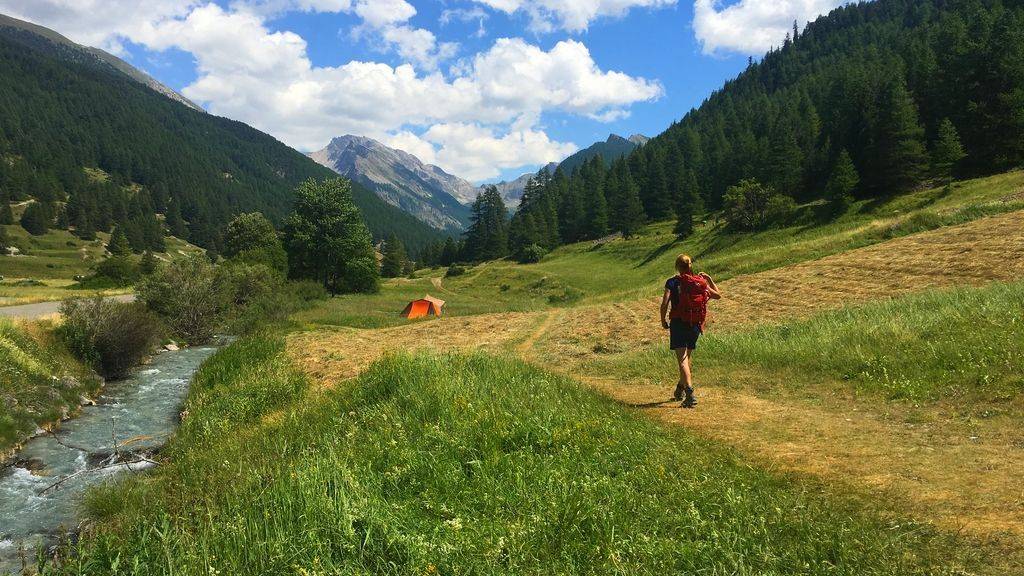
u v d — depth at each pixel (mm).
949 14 143875
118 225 186250
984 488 3461
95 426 12484
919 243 23109
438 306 38406
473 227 153250
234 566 3049
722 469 4066
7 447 10547
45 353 16078
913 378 6680
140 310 24734
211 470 6227
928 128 79875
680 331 7020
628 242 106312
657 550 2900
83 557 3770
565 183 167375
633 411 6645
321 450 5359
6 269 132125
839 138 94750
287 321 33031
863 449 4543
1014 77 65875
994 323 7988
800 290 19641
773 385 7816
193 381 16641
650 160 156750
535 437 4895
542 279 85188
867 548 2771
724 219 93438
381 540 3158
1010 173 56844
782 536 3012
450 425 5359
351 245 70750
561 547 3049
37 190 194125
